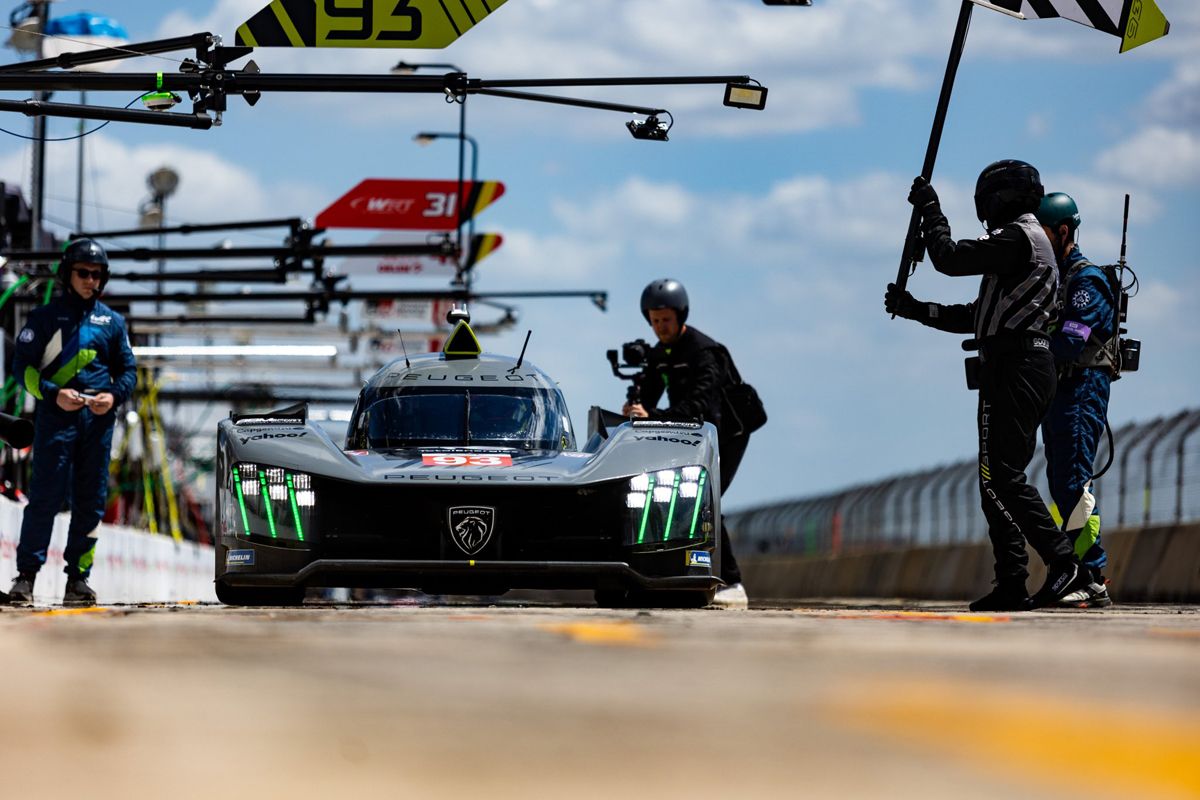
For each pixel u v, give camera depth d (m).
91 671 10.84
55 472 29.09
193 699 8.95
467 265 84.50
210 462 103.44
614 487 25.95
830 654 12.79
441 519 25.14
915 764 6.22
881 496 89.69
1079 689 9.98
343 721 7.84
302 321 77.94
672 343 34.72
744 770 6.06
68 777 5.84
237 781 5.70
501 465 26.16
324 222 83.50
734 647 13.48
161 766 6.14
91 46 59.66
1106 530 56.12
